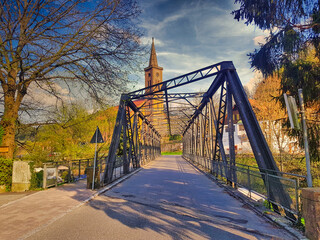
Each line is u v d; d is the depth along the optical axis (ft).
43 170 32.96
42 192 30.07
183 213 19.86
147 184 38.93
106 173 37.91
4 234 14.62
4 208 21.57
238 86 33.78
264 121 81.20
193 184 38.50
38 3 27.68
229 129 35.81
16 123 34.04
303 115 15.24
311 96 28.96
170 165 88.28
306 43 27.37
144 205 23.21
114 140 44.39
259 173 23.26
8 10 27.89
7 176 30.81
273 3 25.03
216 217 18.48
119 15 27.09
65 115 39.06
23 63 30.45
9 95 31.78
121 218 18.43
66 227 16.10
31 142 44.16
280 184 18.48
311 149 30.96
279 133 73.51
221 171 40.83
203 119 77.00
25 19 27.99
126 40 27.37
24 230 15.39
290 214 17.88
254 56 30.42
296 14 25.82
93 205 23.31
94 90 28.50
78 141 69.77
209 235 14.33
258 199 23.50
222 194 29.19
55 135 59.21
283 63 29.50
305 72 27.78
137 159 74.02
